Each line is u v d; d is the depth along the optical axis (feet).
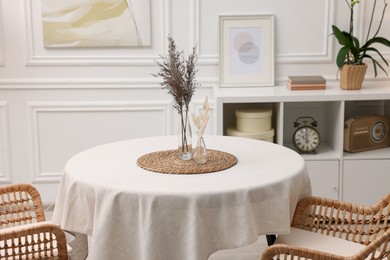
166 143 8.95
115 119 13.05
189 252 6.56
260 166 7.61
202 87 12.82
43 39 12.60
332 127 12.21
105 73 12.84
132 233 6.75
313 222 7.85
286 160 7.88
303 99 11.25
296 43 12.69
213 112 12.89
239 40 12.50
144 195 6.60
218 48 12.54
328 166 11.60
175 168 7.44
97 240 6.77
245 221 6.66
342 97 11.29
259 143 8.90
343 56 11.47
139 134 13.15
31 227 6.44
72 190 7.18
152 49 12.78
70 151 13.17
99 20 12.54
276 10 12.55
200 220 6.58
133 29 12.57
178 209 6.59
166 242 6.64
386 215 7.32
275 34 12.64
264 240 11.21
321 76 12.37
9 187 7.98
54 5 12.46
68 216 7.22
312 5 12.53
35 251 6.69
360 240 7.45
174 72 7.47
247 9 12.55
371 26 12.64
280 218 6.95
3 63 12.67
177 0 12.53
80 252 8.36
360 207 7.43
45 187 13.30
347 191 11.70
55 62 12.71
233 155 8.11
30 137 13.04
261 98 11.27
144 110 13.00
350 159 11.56
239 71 12.54
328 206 7.63
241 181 6.95
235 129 11.98
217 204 6.64
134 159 8.04
